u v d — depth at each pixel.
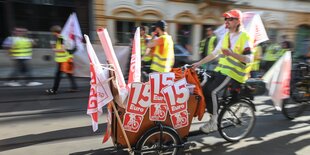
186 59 10.48
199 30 14.97
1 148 4.13
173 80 3.55
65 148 4.19
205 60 4.29
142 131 3.59
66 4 11.88
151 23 13.54
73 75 8.31
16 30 8.58
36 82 8.91
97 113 3.29
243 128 4.66
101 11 12.31
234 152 4.20
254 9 16.23
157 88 3.48
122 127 3.48
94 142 4.41
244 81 4.20
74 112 5.87
